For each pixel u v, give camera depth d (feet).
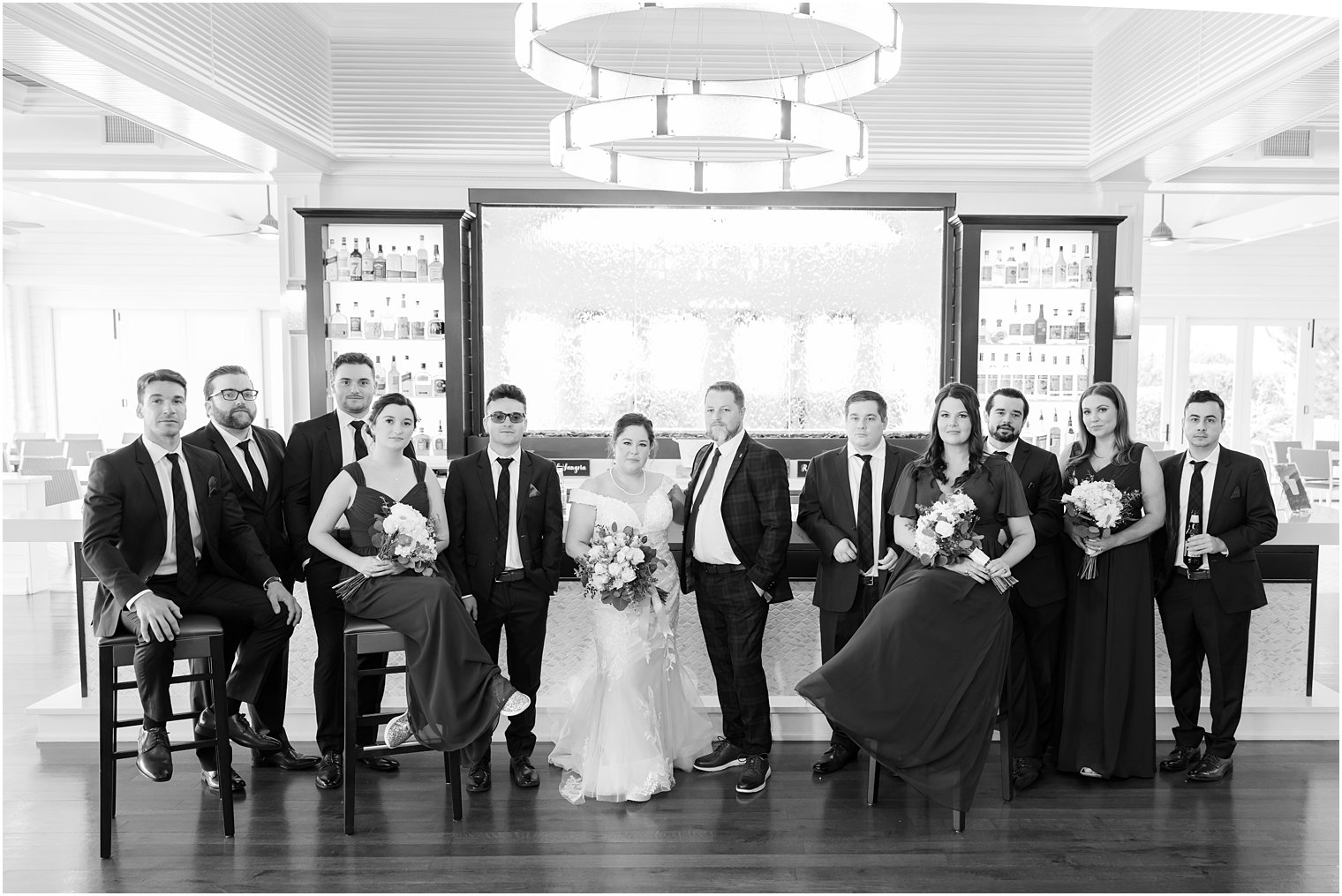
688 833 10.57
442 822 10.87
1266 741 13.66
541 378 20.62
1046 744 12.59
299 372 20.53
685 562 12.32
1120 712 11.97
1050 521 12.03
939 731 10.64
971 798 10.59
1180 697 12.51
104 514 10.56
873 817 11.02
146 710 10.43
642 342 20.65
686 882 9.50
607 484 12.20
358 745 11.25
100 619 10.58
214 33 15.02
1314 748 13.34
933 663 10.71
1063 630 12.42
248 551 11.72
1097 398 12.11
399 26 19.71
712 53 19.57
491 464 11.82
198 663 12.19
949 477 11.34
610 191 20.21
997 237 19.88
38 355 37.88
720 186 14.20
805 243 20.53
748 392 20.72
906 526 11.42
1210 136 16.79
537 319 20.54
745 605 11.82
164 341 38.22
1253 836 10.58
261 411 38.29
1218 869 9.83
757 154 20.02
